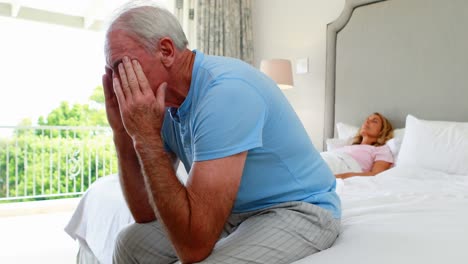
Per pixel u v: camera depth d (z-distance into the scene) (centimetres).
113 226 153
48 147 479
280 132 92
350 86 306
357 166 242
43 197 461
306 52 352
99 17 479
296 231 88
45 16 467
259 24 401
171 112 103
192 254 82
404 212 120
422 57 263
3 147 454
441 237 89
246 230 91
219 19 384
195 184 81
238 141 83
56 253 257
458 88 246
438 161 214
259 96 88
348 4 303
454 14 247
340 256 80
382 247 84
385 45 283
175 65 91
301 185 97
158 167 82
